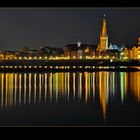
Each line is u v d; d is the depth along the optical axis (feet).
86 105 111.55
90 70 343.67
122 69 353.72
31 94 140.36
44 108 105.70
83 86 173.68
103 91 151.43
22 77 241.76
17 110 101.71
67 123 82.38
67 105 111.86
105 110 101.35
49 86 173.78
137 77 241.14
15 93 143.54
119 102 116.88
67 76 252.83
